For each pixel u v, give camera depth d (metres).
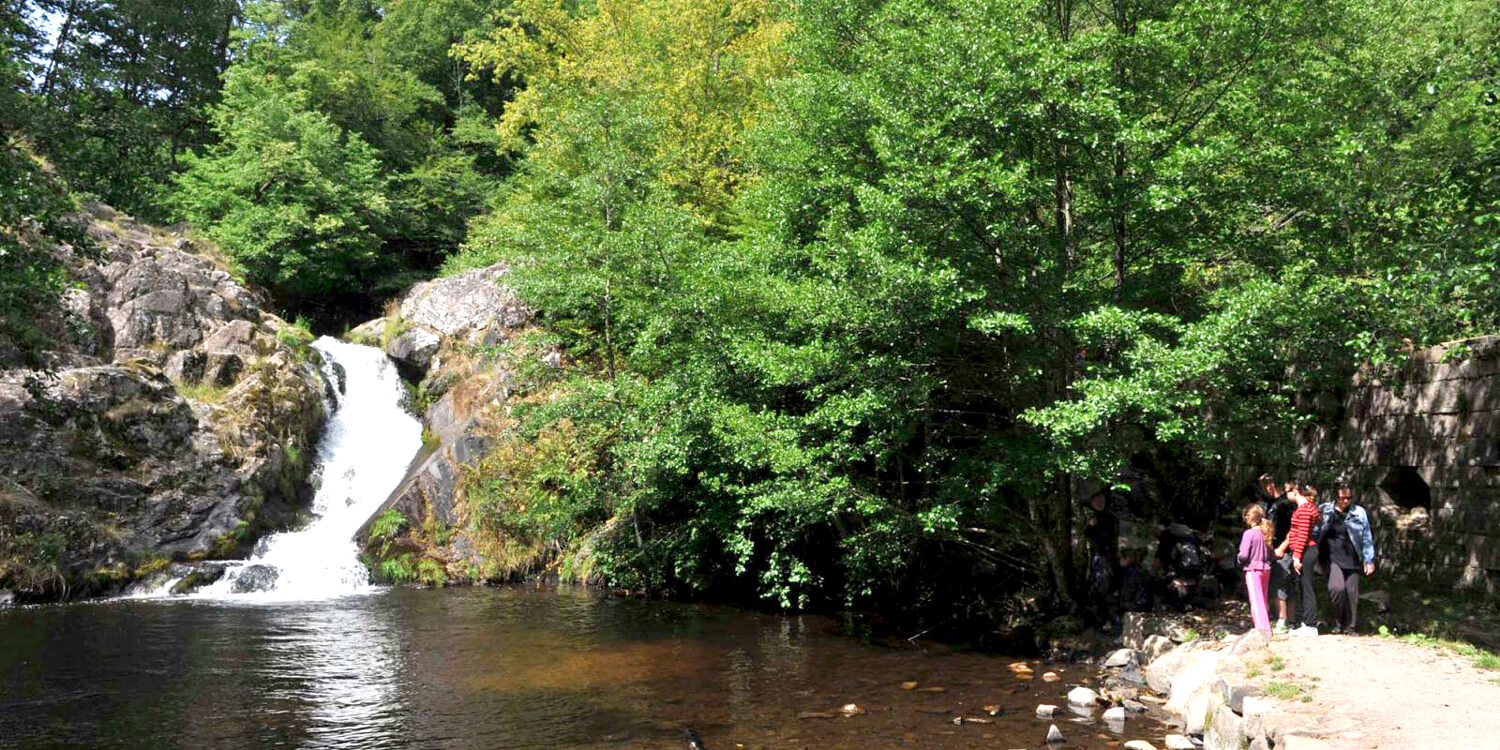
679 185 26.75
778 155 16.66
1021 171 11.17
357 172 34.53
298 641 13.27
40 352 16.03
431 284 28.62
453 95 47.59
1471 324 10.01
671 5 28.86
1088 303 12.59
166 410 20.70
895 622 15.27
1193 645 10.55
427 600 17.44
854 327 13.10
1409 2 15.41
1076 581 13.92
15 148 13.05
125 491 19.31
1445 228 9.73
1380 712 6.77
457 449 21.98
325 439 24.48
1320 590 12.70
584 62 30.38
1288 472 15.36
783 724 9.02
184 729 8.84
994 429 15.28
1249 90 12.53
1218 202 12.34
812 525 17.33
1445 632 10.32
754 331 14.90
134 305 22.98
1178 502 17.19
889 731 8.75
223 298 25.06
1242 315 10.41
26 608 16.38
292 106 34.75
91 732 8.73
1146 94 12.70
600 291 18.97
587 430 19.47
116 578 18.31
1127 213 12.47
